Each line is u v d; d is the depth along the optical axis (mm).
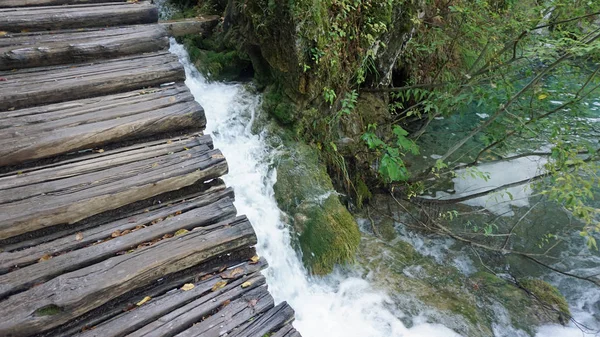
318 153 4344
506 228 4605
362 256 4055
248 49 4402
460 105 4812
